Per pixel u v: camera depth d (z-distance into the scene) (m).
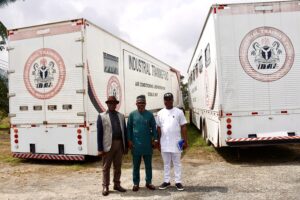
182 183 6.79
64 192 6.54
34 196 6.35
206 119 11.13
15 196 6.39
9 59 9.69
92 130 9.02
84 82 8.81
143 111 6.30
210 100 9.75
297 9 8.38
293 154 9.69
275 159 9.05
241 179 6.92
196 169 8.14
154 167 8.70
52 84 9.15
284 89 8.37
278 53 8.38
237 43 8.39
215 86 8.75
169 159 6.34
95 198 6.00
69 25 8.95
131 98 11.85
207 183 6.71
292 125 8.33
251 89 8.37
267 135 8.30
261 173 7.39
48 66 9.20
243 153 10.05
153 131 6.30
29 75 9.45
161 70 17.31
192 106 18.28
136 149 6.23
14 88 9.65
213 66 8.88
